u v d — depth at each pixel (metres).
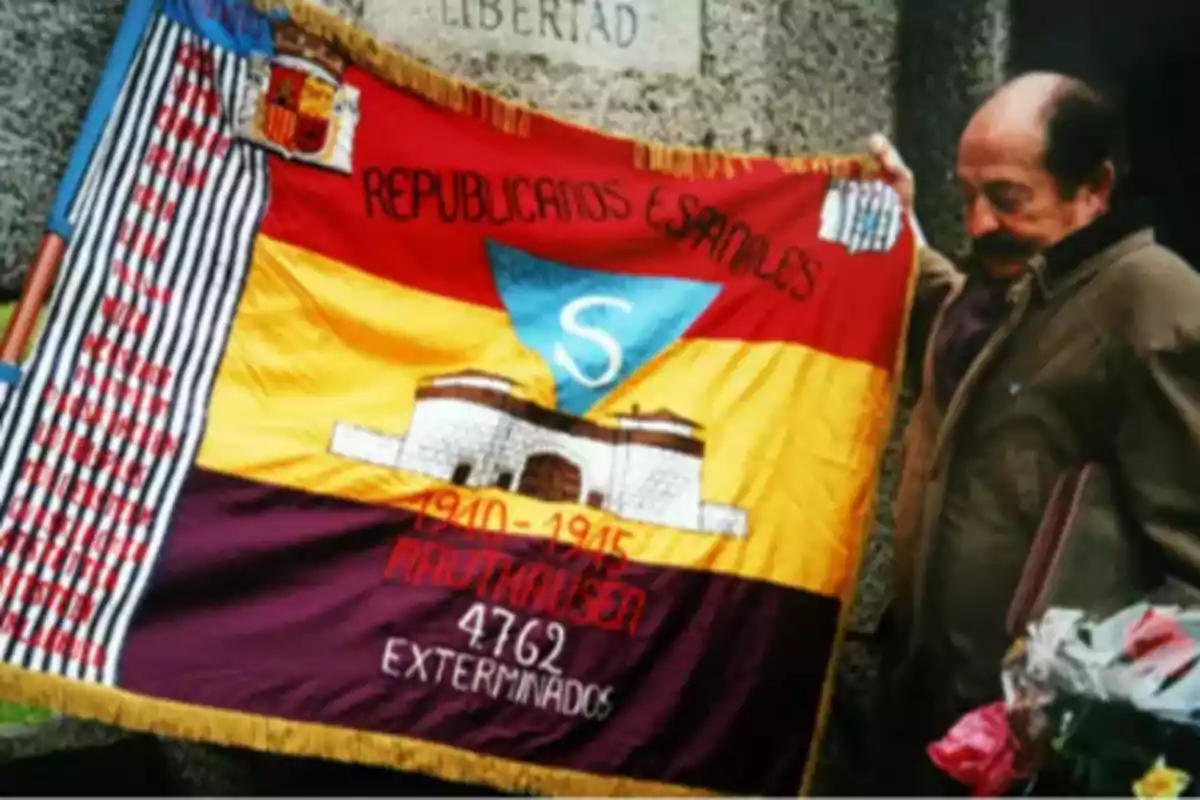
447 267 1.40
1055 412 1.65
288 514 1.31
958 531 1.68
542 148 1.46
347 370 1.35
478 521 1.40
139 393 1.24
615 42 1.56
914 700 1.69
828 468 1.58
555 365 1.45
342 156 1.35
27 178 1.28
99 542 1.22
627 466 1.48
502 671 1.40
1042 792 1.67
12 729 1.28
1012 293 1.66
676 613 1.49
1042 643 1.66
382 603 1.34
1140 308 1.63
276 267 1.31
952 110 1.66
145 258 1.24
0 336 1.27
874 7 1.69
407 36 1.43
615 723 1.46
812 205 1.59
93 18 1.31
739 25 1.63
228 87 1.28
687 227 1.52
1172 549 1.64
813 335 1.58
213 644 1.26
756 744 1.54
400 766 1.34
